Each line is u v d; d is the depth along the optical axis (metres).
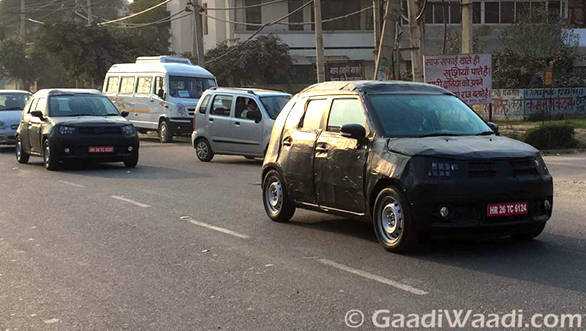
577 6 45.66
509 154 6.79
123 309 5.45
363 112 7.68
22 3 56.84
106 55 38.84
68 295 5.87
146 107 24.98
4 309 5.52
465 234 6.68
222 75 39.91
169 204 10.64
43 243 7.93
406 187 6.67
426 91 8.14
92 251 7.50
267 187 9.27
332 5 44.34
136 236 8.27
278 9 44.28
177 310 5.39
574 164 15.98
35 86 52.62
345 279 6.15
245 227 8.75
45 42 38.56
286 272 6.46
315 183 8.16
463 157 6.61
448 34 41.56
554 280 5.97
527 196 6.77
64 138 15.11
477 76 19.44
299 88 43.41
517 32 35.22
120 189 12.39
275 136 9.17
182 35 50.72
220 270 6.60
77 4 53.66
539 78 34.00
